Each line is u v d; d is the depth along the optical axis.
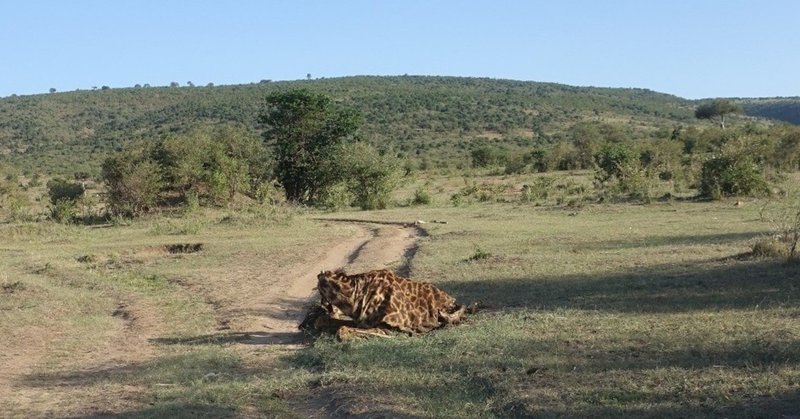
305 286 15.96
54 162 83.44
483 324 10.59
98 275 18.41
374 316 10.70
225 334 11.74
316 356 9.55
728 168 30.33
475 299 12.91
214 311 13.69
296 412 7.57
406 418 6.93
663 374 7.58
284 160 44.19
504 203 36.75
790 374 7.29
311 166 43.88
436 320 11.02
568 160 66.56
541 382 7.67
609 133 83.88
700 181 32.28
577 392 7.24
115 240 26.34
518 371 8.11
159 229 28.39
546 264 15.98
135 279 17.73
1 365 10.10
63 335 11.91
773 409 6.41
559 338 9.48
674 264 14.95
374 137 102.06
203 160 39.28
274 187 44.28
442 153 93.44
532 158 70.06
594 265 15.55
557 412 6.73
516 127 114.56
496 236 21.81
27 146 98.12
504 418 6.81
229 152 43.12
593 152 63.16
